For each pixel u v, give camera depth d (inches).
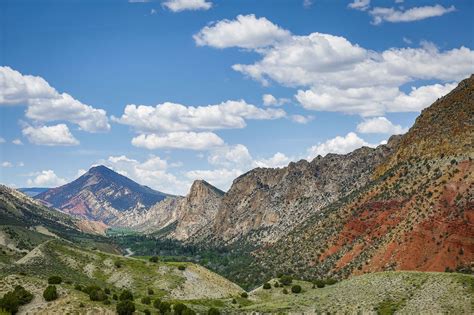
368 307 4778.5
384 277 5546.3
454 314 4298.7
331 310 4970.5
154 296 6245.1
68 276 6013.8
